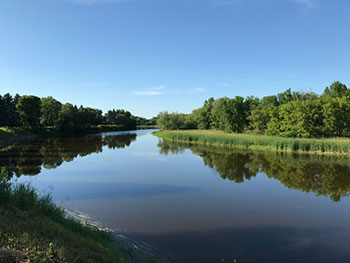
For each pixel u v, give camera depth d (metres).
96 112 138.88
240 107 67.12
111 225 10.21
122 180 18.62
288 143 35.28
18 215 7.14
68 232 7.09
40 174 20.38
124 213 11.75
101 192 15.35
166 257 7.73
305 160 27.70
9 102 78.25
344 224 10.91
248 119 64.19
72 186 16.72
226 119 68.38
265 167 23.97
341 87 68.19
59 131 83.88
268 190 16.27
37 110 76.56
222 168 23.62
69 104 97.38
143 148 41.91
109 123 155.88
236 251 8.35
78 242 6.63
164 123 95.62
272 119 50.97
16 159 28.16
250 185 17.52
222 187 16.97
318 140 35.31
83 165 25.02
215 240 9.16
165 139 63.00
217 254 8.09
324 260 7.88
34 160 27.73
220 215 11.84
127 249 7.93
